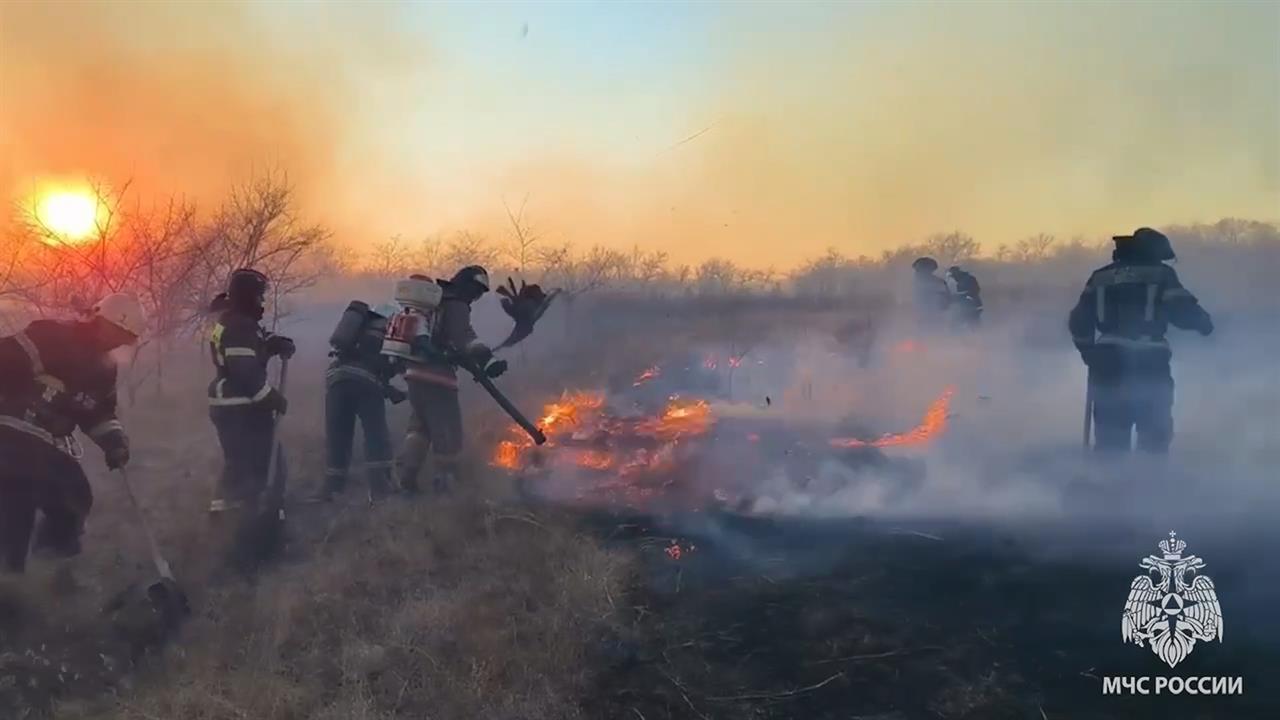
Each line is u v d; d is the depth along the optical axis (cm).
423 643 338
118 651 341
